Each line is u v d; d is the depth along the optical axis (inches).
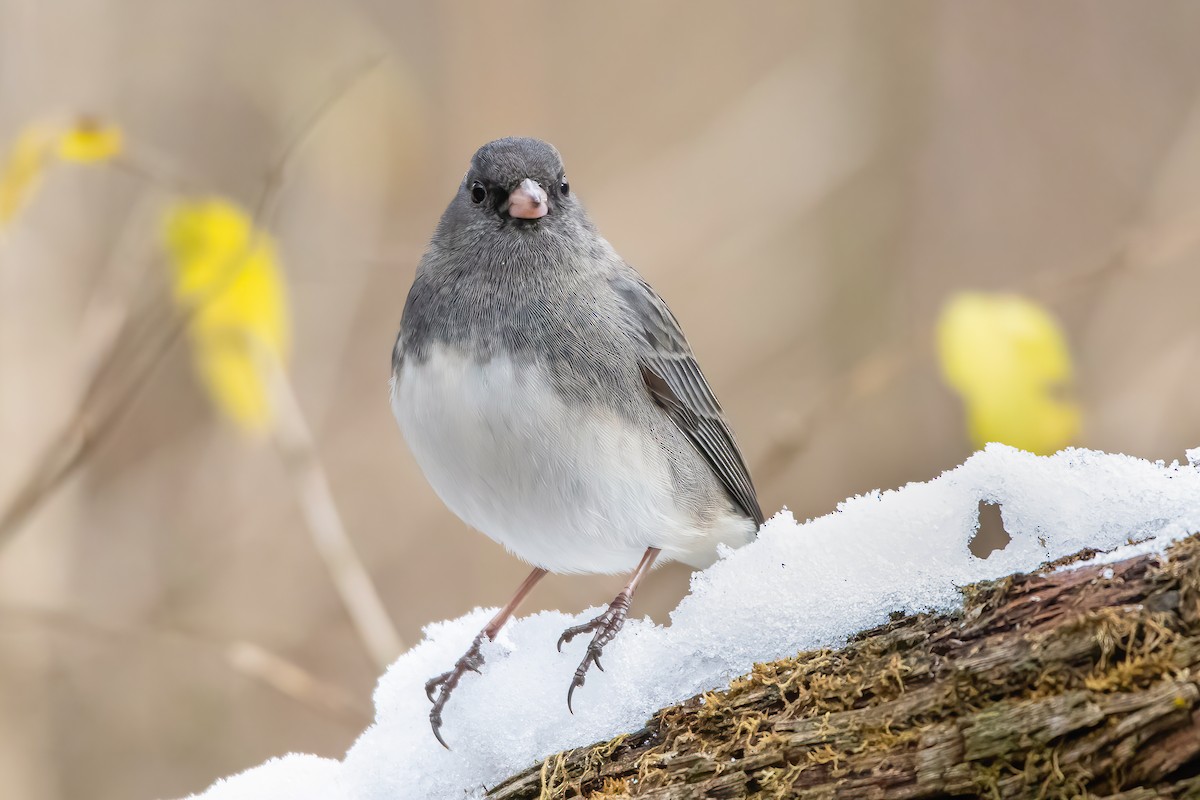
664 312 280.8
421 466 262.8
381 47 493.7
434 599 500.1
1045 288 370.9
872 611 182.4
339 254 480.7
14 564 424.5
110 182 481.4
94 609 462.9
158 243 352.8
